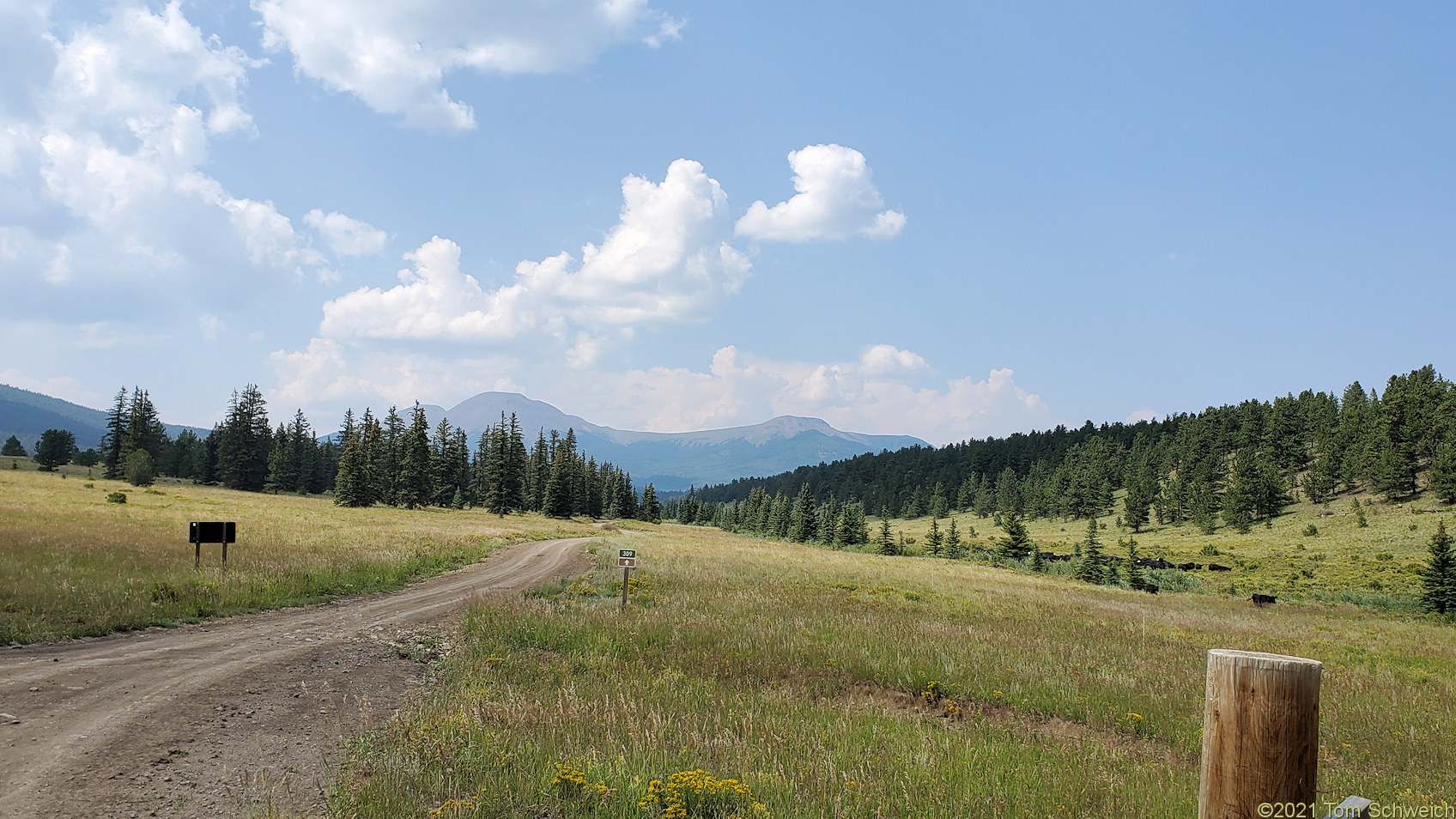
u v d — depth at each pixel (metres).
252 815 5.57
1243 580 60.31
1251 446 153.00
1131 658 15.50
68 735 7.16
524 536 55.31
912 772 6.87
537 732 7.59
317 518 56.84
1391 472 101.44
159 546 22.94
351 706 9.04
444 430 123.31
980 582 40.00
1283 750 2.46
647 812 5.50
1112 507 156.00
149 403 114.44
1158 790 6.87
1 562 16.72
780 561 45.88
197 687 9.30
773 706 9.70
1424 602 39.22
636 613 17.66
